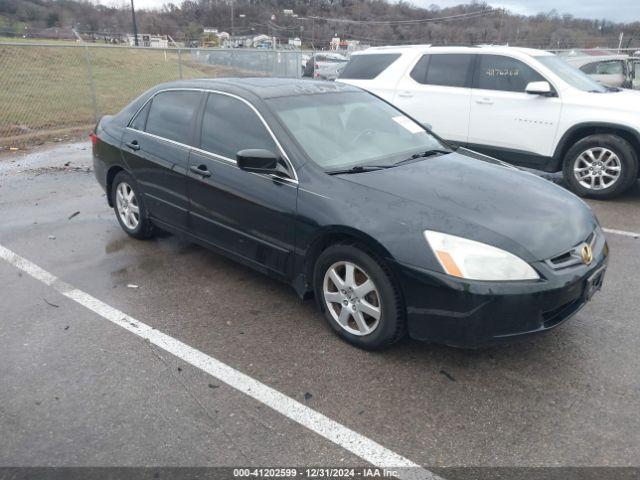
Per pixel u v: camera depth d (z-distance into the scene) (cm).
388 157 408
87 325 382
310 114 420
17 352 347
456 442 270
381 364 334
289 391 309
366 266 329
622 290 430
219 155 425
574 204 365
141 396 305
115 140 529
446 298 302
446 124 772
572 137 691
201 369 330
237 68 1812
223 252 438
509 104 714
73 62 2048
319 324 383
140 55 2253
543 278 301
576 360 336
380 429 279
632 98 666
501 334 302
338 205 343
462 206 330
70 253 512
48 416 289
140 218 522
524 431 276
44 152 997
